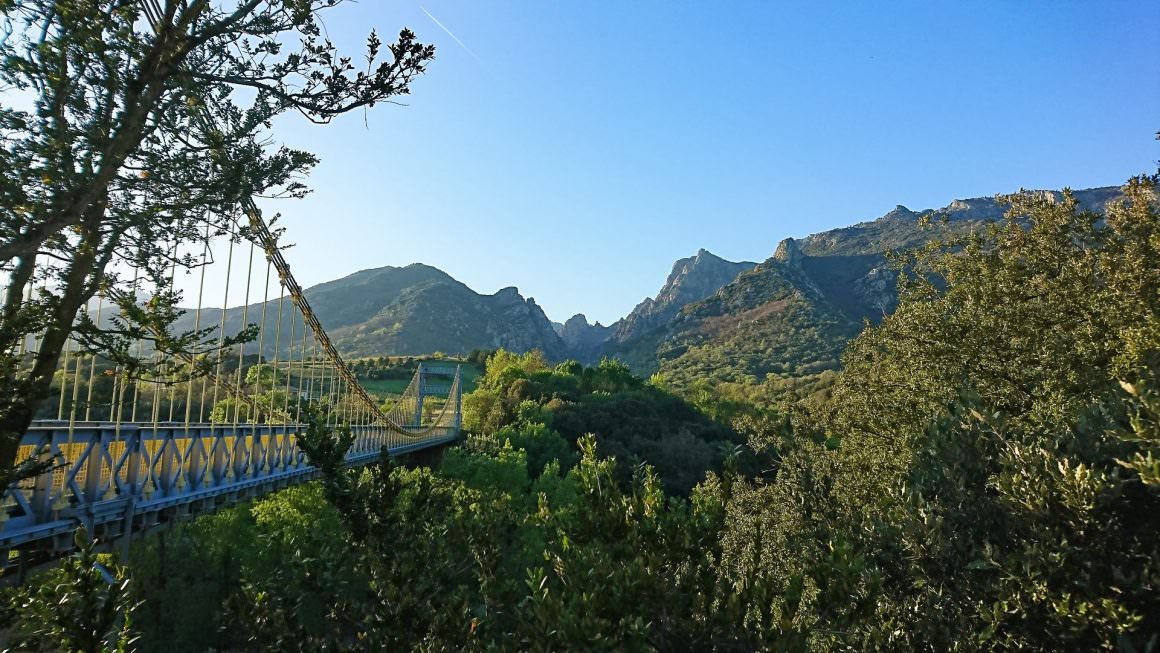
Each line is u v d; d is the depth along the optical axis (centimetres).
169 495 1206
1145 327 1042
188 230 742
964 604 616
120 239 702
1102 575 566
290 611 723
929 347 1513
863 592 590
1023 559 567
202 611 2470
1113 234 1245
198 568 2675
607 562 572
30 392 666
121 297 740
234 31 699
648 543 627
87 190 634
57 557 981
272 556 2361
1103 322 1217
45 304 671
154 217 694
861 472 1716
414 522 808
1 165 570
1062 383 1205
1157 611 550
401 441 4203
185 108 720
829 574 581
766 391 10619
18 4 598
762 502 1966
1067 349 1239
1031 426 1076
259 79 720
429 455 5584
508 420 6950
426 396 8956
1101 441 635
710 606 585
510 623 696
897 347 1705
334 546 788
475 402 7506
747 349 16238
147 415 1634
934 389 1506
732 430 7269
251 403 1739
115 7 641
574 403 7175
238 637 812
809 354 14850
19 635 670
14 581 919
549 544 689
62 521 904
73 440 940
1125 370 1053
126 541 1052
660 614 571
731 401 9375
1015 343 1371
